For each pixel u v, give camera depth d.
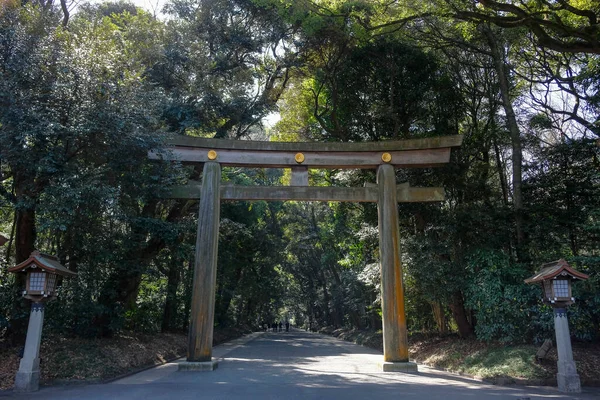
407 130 18.00
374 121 18.05
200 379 10.28
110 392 8.47
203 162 13.10
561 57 17.53
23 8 11.43
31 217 11.77
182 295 22.66
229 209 25.12
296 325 88.19
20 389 8.58
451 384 9.91
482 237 14.36
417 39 16.92
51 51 10.62
